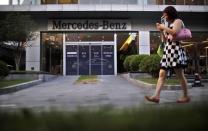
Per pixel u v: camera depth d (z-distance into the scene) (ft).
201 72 92.17
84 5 86.99
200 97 6.71
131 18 92.53
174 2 92.38
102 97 30.99
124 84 57.52
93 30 91.61
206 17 93.50
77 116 4.83
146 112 5.14
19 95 38.29
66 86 53.62
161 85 20.97
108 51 92.68
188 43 92.48
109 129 4.11
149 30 92.53
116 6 87.35
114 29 91.81
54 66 92.12
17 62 80.38
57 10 86.63
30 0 90.07
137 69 70.54
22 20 75.97
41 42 91.61
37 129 4.28
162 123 4.33
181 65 20.99
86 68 92.43
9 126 4.49
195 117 4.60
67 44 92.43
